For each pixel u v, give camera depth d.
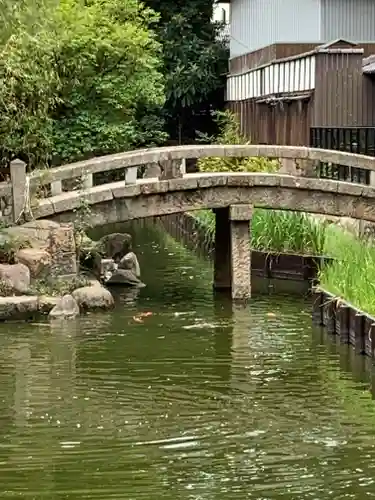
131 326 16.25
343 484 9.57
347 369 13.78
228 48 41.47
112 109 27.17
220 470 9.91
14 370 13.45
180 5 41.62
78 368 13.59
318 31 32.31
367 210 19.33
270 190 18.97
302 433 11.03
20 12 20.34
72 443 10.62
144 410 11.78
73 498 9.22
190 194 18.69
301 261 21.20
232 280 18.97
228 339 15.48
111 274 20.38
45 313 16.61
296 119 31.02
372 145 24.48
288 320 17.03
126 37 27.16
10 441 10.65
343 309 15.34
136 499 9.21
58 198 18.47
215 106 42.09
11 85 20.30
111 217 18.48
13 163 18.09
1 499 9.20
